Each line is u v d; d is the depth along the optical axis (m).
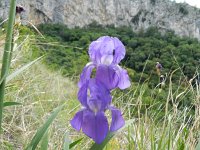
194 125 3.30
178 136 3.40
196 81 3.77
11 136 3.98
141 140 3.46
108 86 1.81
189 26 58.03
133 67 11.99
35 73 6.37
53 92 5.95
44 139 2.09
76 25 57.34
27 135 3.84
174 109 3.62
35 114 4.55
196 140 3.31
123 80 1.86
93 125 1.77
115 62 1.88
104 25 61.53
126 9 64.00
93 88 1.79
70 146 2.16
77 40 34.97
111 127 1.79
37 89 5.30
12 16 2.14
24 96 4.79
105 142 1.80
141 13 63.00
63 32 37.03
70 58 12.49
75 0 58.12
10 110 4.33
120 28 50.50
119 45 1.89
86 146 3.77
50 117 2.05
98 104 1.78
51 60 12.06
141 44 19.06
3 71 2.13
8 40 2.13
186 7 59.56
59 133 4.09
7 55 2.12
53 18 53.03
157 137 3.70
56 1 53.81
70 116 4.74
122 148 3.72
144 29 43.34
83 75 1.88
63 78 7.66
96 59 1.88
